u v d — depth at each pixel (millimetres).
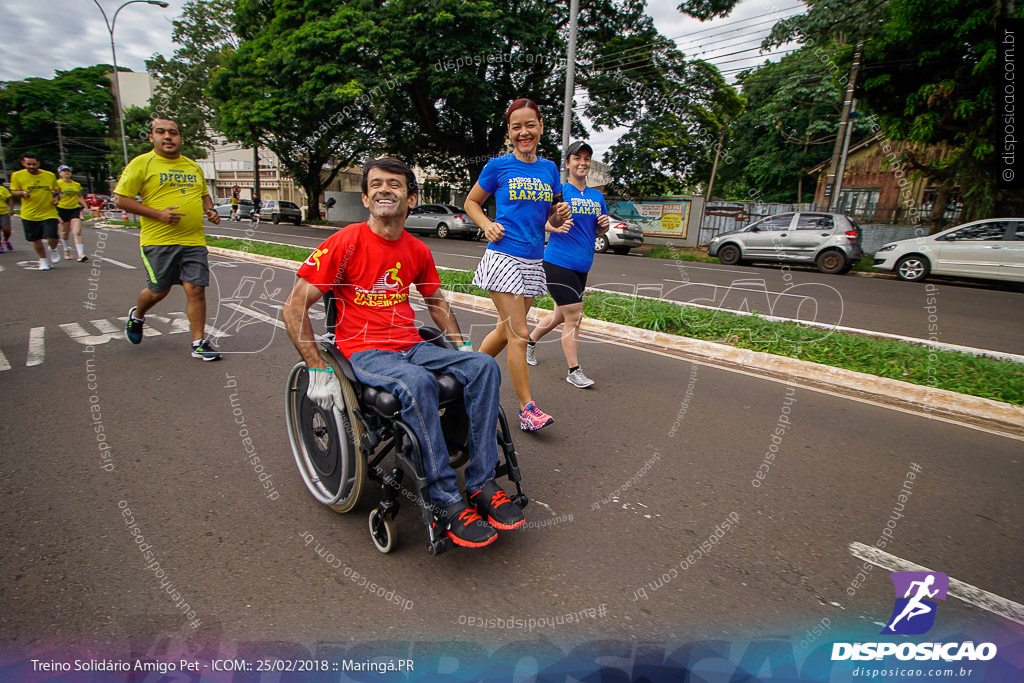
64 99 51312
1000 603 1997
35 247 8953
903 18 11797
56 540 2133
